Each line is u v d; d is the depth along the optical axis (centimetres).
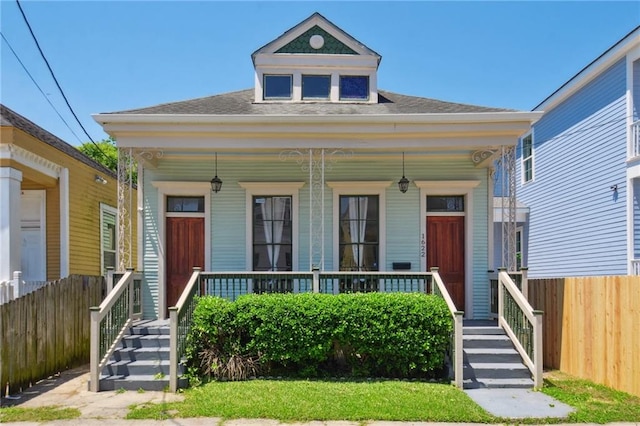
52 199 1295
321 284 978
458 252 1090
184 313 784
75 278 931
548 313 933
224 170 1084
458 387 746
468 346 852
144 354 807
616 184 1263
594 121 1366
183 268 1072
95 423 586
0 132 1058
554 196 1588
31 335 770
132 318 895
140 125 896
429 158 1087
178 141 916
